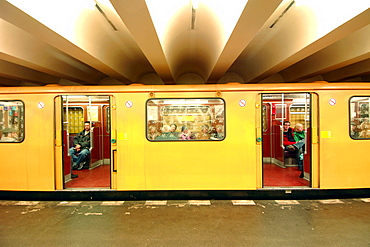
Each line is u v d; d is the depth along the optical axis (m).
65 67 6.09
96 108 6.39
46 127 4.06
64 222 3.30
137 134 4.04
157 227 3.15
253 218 3.39
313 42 3.66
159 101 4.05
